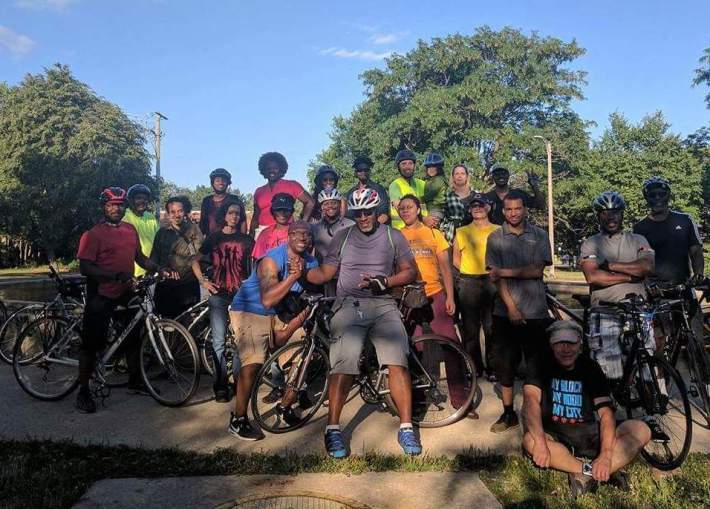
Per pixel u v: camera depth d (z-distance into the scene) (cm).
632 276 486
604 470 348
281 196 543
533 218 4053
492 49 3912
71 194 3753
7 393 564
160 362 533
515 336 470
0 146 3881
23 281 1773
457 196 714
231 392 568
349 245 447
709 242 3806
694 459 402
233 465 388
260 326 452
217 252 562
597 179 3631
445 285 523
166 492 353
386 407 490
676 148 3581
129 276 520
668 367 401
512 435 459
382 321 435
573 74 3953
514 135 3666
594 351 480
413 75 3981
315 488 360
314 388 504
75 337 572
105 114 3912
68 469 380
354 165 706
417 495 351
